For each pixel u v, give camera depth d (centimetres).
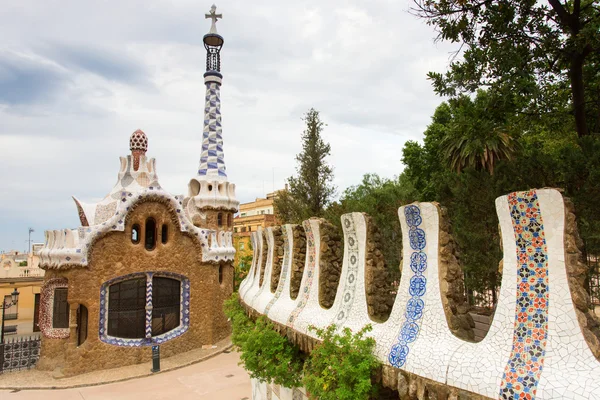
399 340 589
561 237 459
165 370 2139
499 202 517
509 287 495
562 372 421
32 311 3962
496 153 1639
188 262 2484
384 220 1593
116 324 2211
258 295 1188
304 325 819
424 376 527
